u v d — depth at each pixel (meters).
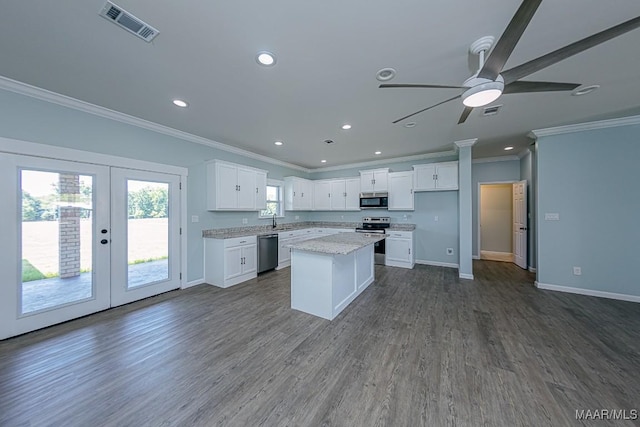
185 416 1.51
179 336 2.47
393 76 2.25
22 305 2.49
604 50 1.88
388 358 2.10
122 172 3.22
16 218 2.46
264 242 4.82
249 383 1.80
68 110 2.76
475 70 2.14
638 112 3.13
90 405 1.59
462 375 1.88
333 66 2.09
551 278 3.84
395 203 5.61
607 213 3.47
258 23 1.59
